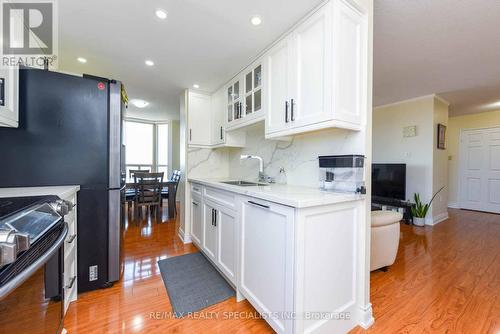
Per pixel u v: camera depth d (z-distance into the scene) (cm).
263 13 151
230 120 271
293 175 210
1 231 65
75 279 167
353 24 140
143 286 190
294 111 160
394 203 408
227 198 191
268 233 137
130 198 413
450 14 176
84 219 175
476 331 141
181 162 331
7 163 154
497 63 266
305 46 151
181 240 307
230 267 183
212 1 141
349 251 142
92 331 138
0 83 128
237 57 215
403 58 253
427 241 307
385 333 140
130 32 176
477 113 514
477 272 217
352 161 143
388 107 447
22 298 84
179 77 266
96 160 178
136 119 593
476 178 517
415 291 184
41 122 161
